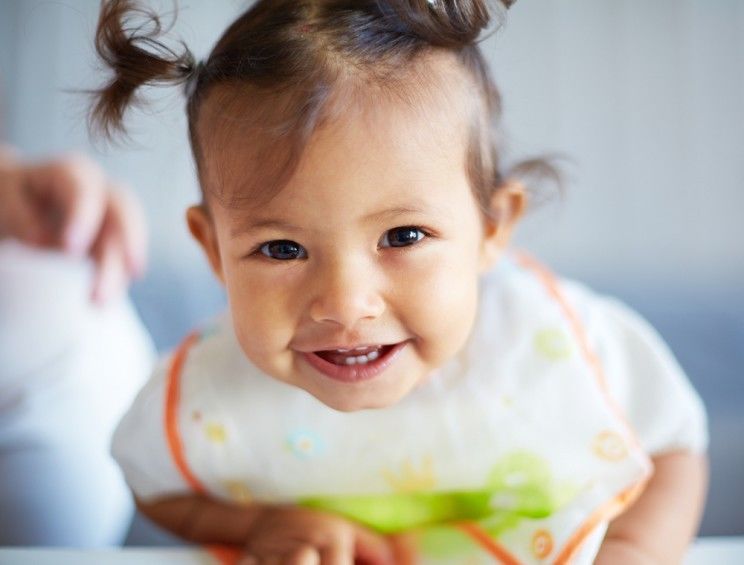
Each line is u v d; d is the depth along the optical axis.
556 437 0.78
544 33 1.54
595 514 0.74
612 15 1.56
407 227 0.66
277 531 0.76
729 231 1.46
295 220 0.64
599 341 0.87
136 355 1.19
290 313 0.67
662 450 0.86
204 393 0.80
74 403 1.05
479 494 0.79
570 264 1.42
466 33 0.71
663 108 1.52
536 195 1.00
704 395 1.25
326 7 0.70
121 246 1.22
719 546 0.78
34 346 1.07
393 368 0.69
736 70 1.54
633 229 1.46
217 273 0.80
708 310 1.35
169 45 0.80
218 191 0.68
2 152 1.35
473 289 0.72
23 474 0.99
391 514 0.81
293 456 0.80
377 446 0.79
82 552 0.74
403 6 0.69
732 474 1.17
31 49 1.56
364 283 0.65
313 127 0.63
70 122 1.45
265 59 0.67
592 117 1.51
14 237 1.20
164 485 0.82
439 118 0.67
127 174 1.49
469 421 0.78
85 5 1.55
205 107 0.69
